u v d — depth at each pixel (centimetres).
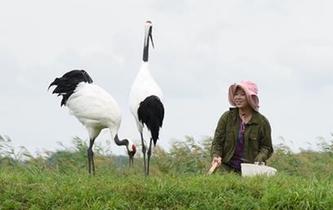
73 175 1095
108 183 968
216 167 1025
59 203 913
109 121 1362
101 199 912
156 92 1388
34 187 961
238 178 980
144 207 901
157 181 959
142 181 966
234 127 1032
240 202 901
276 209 888
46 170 1266
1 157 1336
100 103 1351
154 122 1375
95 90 1363
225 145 1038
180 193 921
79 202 905
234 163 1035
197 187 934
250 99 1012
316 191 905
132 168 1368
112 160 1449
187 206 901
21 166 1302
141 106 1373
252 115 1032
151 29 1447
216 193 923
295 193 897
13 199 927
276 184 941
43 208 908
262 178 985
